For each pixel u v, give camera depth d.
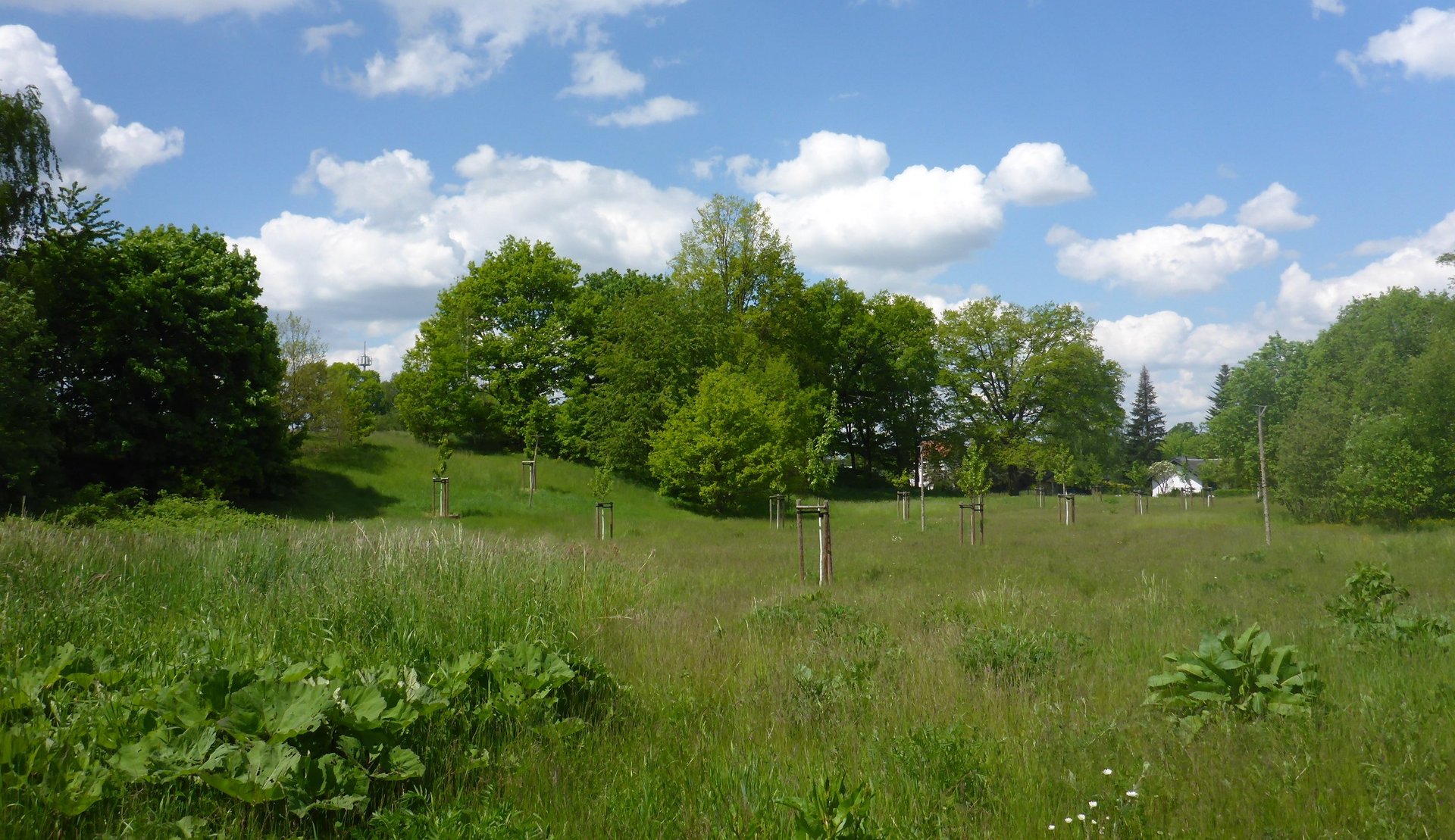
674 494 47.59
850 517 43.81
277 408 35.03
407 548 10.37
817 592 12.02
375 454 43.34
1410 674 6.62
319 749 4.24
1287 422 37.50
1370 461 31.20
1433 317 46.38
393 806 4.06
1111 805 4.21
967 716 5.84
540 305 55.19
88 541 10.59
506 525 34.47
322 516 34.28
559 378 55.16
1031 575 15.34
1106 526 32.84
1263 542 23.92
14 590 7.94
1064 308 68.62
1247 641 6.11
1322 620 9.56
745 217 54.25
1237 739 5.07
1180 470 86.25
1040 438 67.94
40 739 3.99
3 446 24.86
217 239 37.03
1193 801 4.29
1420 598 11.78
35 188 28.16
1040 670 7.05
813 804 3.66
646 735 5.45
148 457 30.75
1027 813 4.17
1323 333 54.47
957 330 68.94
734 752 5.02
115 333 30.39
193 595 9.00
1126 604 11.37
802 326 57.22
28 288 27.92
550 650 6.13
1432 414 30.77
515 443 53.69
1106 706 6.16
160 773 3.88
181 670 5.43
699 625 9.37
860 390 69.75
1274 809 4.18
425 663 5.96
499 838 3.67
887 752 4.99
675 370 50.78
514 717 5.23
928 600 11.87
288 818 3.83
